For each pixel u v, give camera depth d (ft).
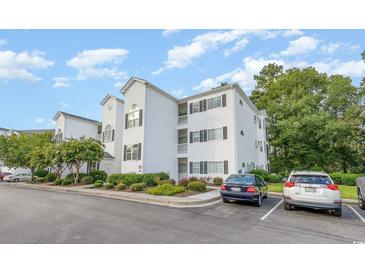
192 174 69.41
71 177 73.15
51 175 81.76
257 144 85.51
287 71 116.78
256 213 26.25
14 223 20.62
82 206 30.55
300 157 75.05
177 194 39.68
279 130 85.15
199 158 68.59
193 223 21.02
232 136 62.18
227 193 32.32
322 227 20.18
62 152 63.05
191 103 73.56
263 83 126.82
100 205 31.37
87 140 66.28
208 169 65.92
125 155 66.33
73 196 42.57
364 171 87.86
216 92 67.77
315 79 98.32
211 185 59.06
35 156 72.23
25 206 30.71
